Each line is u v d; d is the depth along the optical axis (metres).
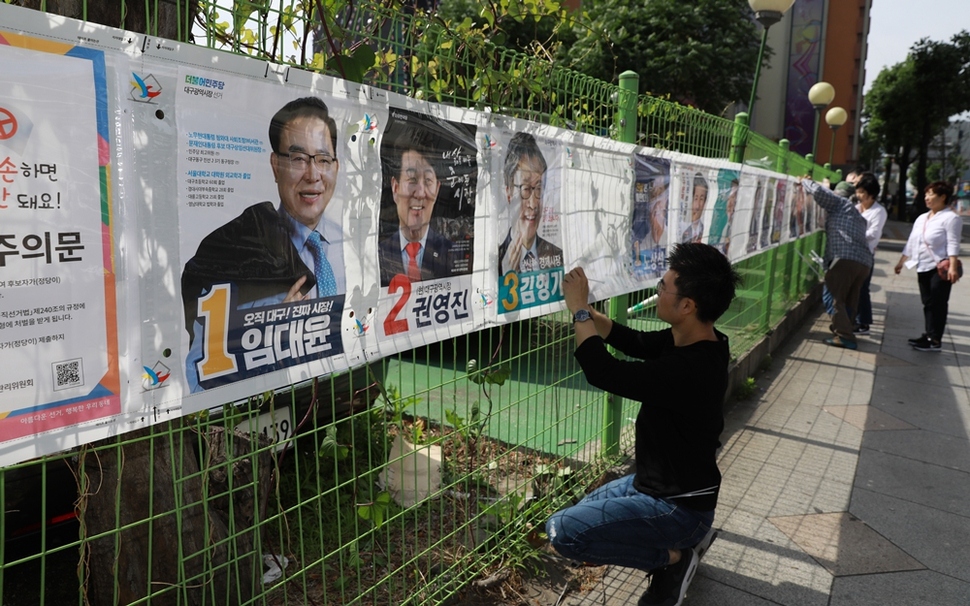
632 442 4.18
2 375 1.18
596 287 3.24
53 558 2.76
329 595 2.59
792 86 28.62
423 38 2.21
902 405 5.65
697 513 2.43
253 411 1.89
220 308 1.55
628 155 3.44
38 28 1.19
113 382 1.36
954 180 56.84
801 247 9.22
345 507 3.12
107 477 1.73
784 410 5.48
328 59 1.89
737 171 5.10
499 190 2.52
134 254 1.37
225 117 1.51
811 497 3.94
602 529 2.42
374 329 2.02
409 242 2.12
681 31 14.81
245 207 1.58
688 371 2.31
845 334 7.62
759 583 3.07
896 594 3.01
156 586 1.84
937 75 37.00
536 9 2.78
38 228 1.21
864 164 50.59
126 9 1.54
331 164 1.80
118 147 1.32
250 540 2.17
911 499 3.93
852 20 27.64
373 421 3.64
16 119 1.17
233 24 1.60
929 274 7.55
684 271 2.36
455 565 2.70
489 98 2.51
